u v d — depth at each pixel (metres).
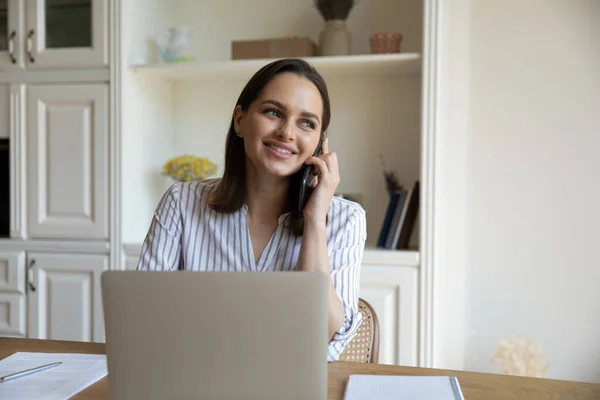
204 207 1.50
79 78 2.50
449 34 2.46
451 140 2.47
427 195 2.19
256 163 1.39
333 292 1.28
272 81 1.37
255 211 1.47
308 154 1.38
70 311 2.52
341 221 1.47
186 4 2.83
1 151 2.66
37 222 2.55
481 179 2.46
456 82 2.47
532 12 2.41
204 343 0.84
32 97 2.54
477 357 2.49
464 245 2.48
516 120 2.44
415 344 2.21
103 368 1.14
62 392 1.01
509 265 2.45
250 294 0.83
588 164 2.38
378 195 2.62
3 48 2.57
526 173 2.43
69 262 2.51
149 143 2.67
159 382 0.85
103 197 2.48
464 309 2.49
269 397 0.85
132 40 2.53
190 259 1.47
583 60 2.38
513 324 2.46
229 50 2.79
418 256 2.20
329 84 2.66
